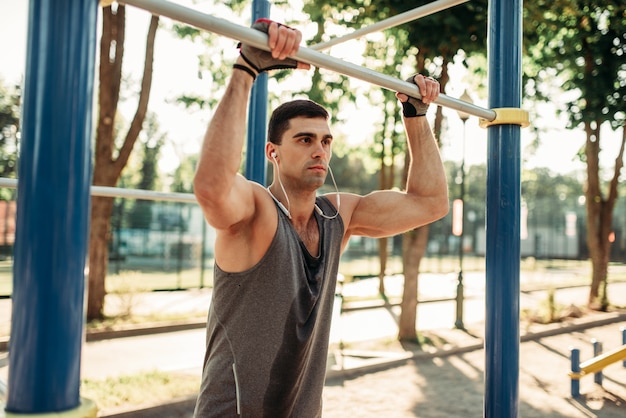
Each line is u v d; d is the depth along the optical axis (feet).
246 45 4.13
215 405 4.80
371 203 6.02
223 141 4.01
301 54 4.20
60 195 2.93
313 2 25.26
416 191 6.08
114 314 32.19
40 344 2.89
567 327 31.32
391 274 65.31
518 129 5.94
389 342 26.11
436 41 24.66
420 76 5.50
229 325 4.77
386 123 37.29
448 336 28.09
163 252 62.59
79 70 3.00
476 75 31.99
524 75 35.17
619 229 90.48
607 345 27.32
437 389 18.99
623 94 33.83
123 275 34.35
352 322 33.22
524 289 52.90
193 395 16.72
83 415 2.97
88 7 3.06
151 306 37.29
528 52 29.07
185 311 34.81
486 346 5.90
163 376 18.85
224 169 4.01
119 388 17.19
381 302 40.73
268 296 4.65
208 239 67.72
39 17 2.95
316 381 5.16
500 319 5.79
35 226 2.90
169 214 59.62
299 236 4.97
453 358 23.89
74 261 2.98
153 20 31.17
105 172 30.94
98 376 19.42
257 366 4.68
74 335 3.00
